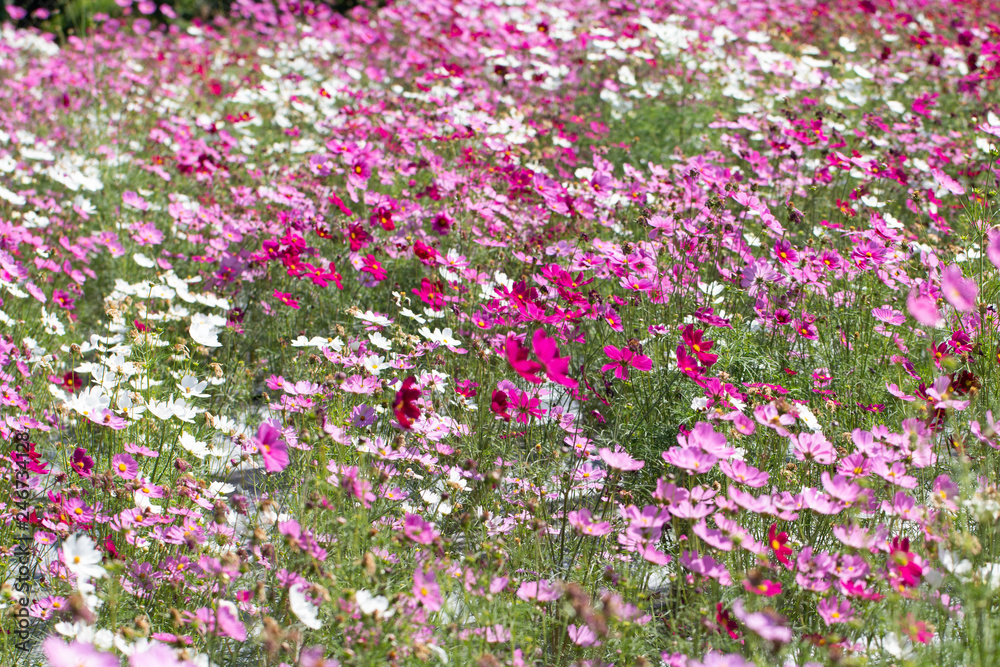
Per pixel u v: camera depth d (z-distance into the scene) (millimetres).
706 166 4875
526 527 2928
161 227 5539
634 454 3494
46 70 8133
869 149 6039
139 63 9203
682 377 3664
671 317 4094
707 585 2648
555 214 5168
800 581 2416
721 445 2713
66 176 5004
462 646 2393
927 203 5191
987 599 2277
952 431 3281
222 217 5172
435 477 3207
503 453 3357
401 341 3635
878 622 2508
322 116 7176
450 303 4180
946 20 9156
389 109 6566
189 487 2826
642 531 2650
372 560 2336
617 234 5000
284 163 6062
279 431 3082
